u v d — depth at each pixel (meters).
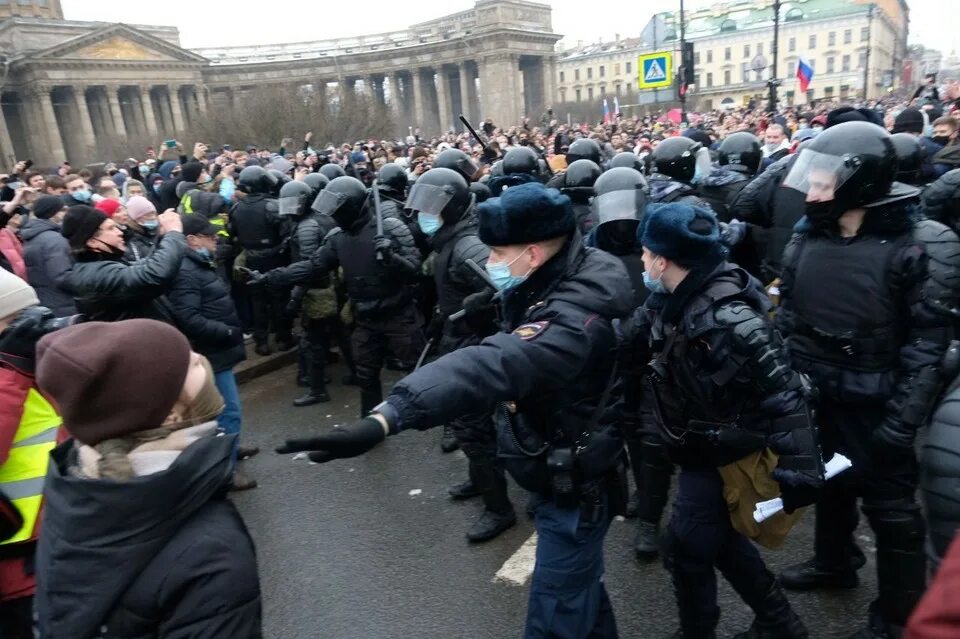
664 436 2.27
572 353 1.76
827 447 2.40
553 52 69.38
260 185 6.30
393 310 4.42
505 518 3.56
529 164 5.21
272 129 30.27
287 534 3.73
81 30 57.69
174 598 1.22
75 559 1.20
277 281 4.60
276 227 6.29
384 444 4.80
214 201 6.56
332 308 5.45
